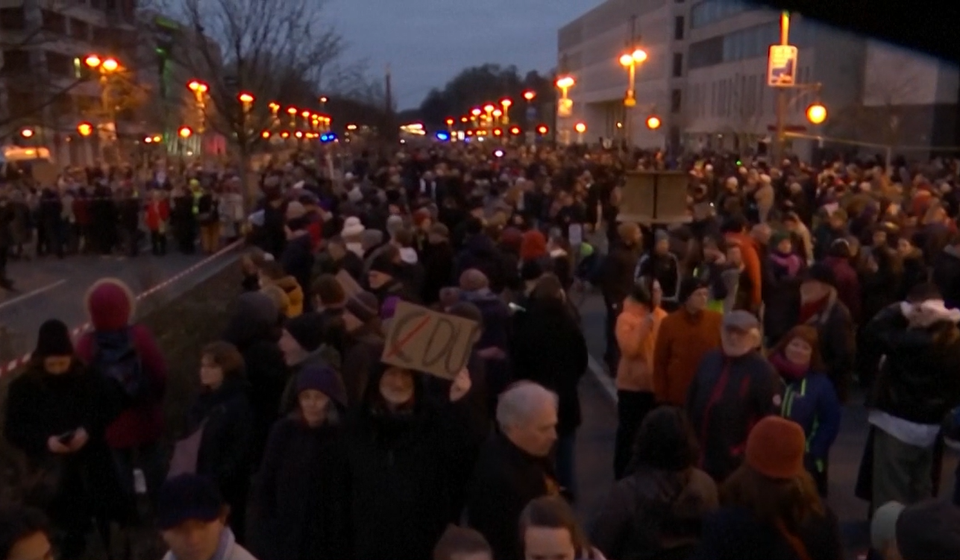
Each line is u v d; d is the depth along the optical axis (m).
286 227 12.88
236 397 5.32
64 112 15.28
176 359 9.50
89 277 19.88
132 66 16.91
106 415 5.75
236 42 20.22
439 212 15.36
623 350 7.28
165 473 6.26
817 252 13.86
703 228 13.73
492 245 9.77
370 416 4.42
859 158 38.47
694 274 9.90
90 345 6.04
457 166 29.56
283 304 7.49
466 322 4.38
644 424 4.02
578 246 16.28
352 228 10.96
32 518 3.47
